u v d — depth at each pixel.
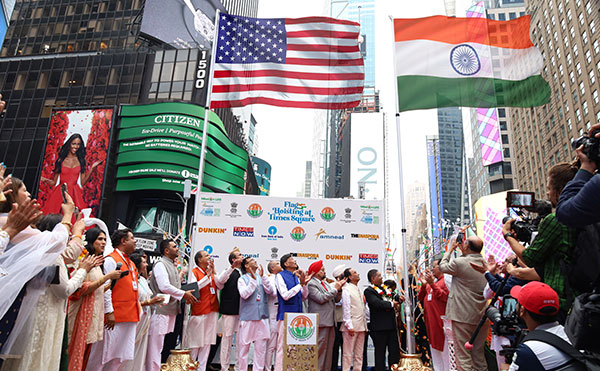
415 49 8.45
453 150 154.00
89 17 51.81
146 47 47.12
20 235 3.33
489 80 8.30
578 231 2.80
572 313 2.49
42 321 3.64
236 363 7.25
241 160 43.09
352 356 7.34
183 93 42.03
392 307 7.24
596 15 47.72
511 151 78.12
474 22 8.62
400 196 7.52
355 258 9.05
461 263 5.94
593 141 2.57
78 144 38.69
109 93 43.75
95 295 4.84
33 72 46.34
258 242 9.04
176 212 38.94
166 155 36.78
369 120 70.06
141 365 5.89
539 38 64.44
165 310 6.45
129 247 5.78
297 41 9.58
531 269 3.85
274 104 9.14
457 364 5.83
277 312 7.33
